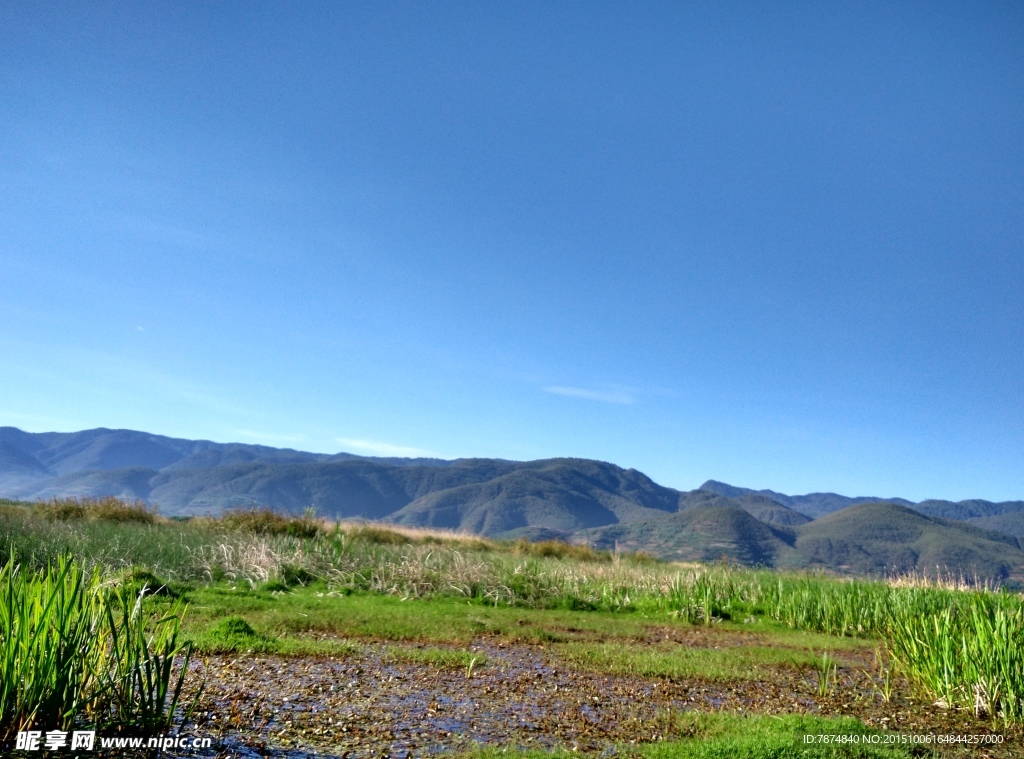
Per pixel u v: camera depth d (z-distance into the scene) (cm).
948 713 841
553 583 1809
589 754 634
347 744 626
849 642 1396
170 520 2802
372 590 1664
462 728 696
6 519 2023
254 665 874
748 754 614
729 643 1338
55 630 549
